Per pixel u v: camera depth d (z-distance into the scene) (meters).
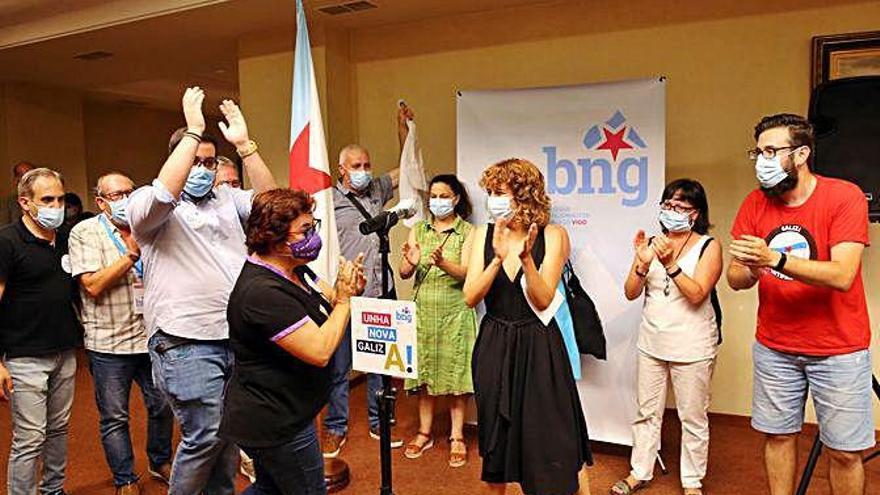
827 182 1.90
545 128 3.01
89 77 5.77
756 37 3.27
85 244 2.53
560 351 2.08
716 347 2.62
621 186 2.89
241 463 2.97
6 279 2.30
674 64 3.46
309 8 3.75
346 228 3.18
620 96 2.87
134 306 2.63
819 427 2.01
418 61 4.13
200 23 4.04
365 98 4.33
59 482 2.61
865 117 2.42
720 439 3.26
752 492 2.68
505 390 2.05
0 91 5.82
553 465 2.01
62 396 2.56
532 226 1.99
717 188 3.41
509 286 2.08
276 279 1.75
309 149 2.59
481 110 3.11
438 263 2.94
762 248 1.79
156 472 2.91
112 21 4.03
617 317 2.95
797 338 1.96
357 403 4.04
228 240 2.16
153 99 7.52
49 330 2.43
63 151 6.34
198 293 2.05
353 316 1.90
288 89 4.25
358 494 2.77
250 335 1.73
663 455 3.09
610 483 2.82
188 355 2.06
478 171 3.14
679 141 3.48
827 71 3.11
